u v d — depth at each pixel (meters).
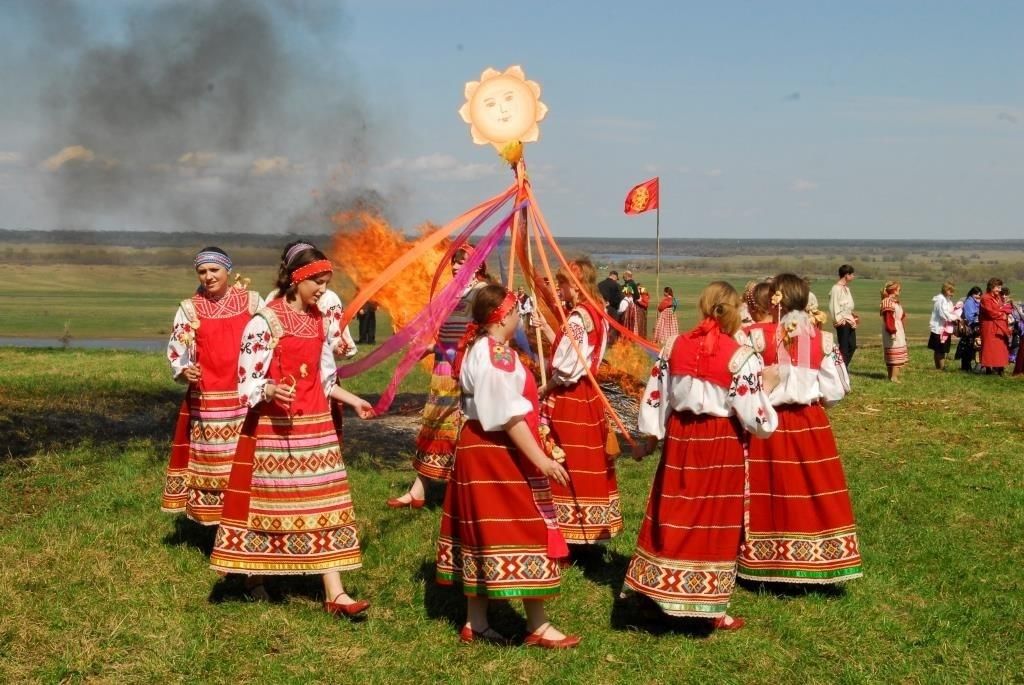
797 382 5.84
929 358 21.66
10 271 84.06
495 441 4.96
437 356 7.52
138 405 11.54
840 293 18.12
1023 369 17.62
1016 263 169.50
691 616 5.20
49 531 6.48
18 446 8.95
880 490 8.52
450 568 5.16
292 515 5.30
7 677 4.51
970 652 5.20
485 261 7.63
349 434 10.55
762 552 5.93
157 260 96.06
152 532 6.64
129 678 4.61
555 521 5.14
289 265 5.40
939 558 6.69
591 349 6.46
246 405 5.21
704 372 5.14
